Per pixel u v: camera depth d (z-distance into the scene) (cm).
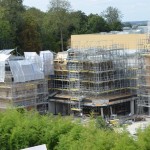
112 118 19462
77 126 6750
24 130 7056
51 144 6894
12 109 8025
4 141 7200
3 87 19538
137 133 6469
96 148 5956
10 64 19525
